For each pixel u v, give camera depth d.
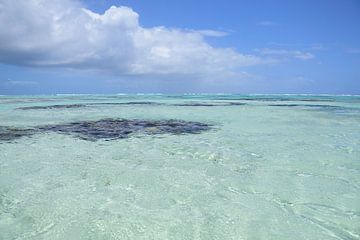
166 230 3.52
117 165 6.15
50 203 4.22
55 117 14.95
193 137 9.49
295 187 4.96
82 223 3.65
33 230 3.53
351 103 30.39
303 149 7.75
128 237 3.38
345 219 3.83
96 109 20.62
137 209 4.05
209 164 6.32
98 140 8.97
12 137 9.37
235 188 4.90
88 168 5.93
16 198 4.42
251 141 8.82
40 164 6.21
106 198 4.42
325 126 12.10
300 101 35.25
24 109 20.25
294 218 3.84
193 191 4.74
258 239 3.35
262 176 5.53
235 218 3.82
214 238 3.36
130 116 15.70
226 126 12.02
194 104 27.88
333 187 4.96
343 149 7.77
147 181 5.18
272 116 15.98
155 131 10.66
